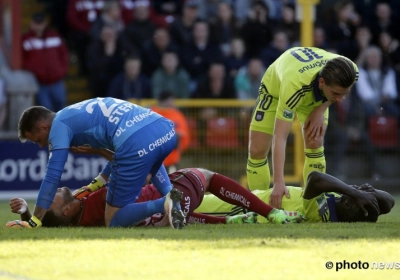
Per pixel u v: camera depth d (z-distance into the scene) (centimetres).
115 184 2058
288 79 2212
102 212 2116
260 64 4528
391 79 4559
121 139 2048
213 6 5009
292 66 2239
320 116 2298
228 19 4788
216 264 1539
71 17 4962
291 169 4403
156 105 4181
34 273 1477
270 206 2212
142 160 2055
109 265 1539
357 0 5053
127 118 2078
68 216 2102
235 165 4281
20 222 2052
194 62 4634
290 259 1586
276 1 5041
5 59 4575
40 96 4597
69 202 2102
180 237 1855
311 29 4366
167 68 4528
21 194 4184
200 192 2175
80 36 4966
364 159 4425
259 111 2489
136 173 2055
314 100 2247
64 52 4631
